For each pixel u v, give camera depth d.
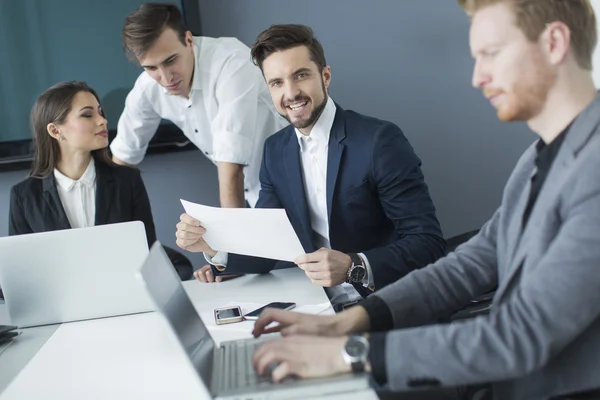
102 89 3.17
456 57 3.26
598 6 1.53
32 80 3.13
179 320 1.25
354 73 3.27
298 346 1.09
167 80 2.59
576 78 1.04
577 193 0.99
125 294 1.83
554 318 0.96
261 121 2.76
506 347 0.97
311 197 2.16
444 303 1.33
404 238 1.99
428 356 1.00
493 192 3.43
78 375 1.44
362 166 2.04
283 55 2.01
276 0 3.19
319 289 1.89
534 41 1.02
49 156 2.47
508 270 1.15
